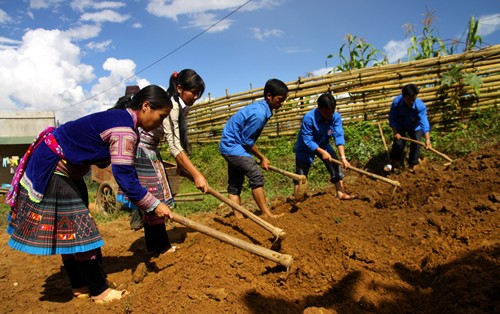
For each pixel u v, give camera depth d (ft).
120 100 12.42
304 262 11.63
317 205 18.06
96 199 26.40
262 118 16.14
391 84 32.17
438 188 16.40
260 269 11.84
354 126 32.99
